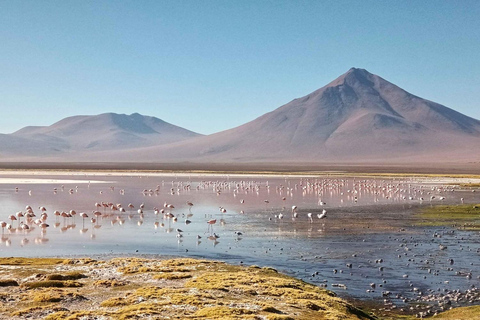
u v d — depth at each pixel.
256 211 86.00
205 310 28.62
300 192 127.12
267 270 42.59
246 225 69.88
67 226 68.88
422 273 43.78
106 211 84.38
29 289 35.38
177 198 109.50
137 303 31.02
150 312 28.12
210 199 107.56
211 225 69.69
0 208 87.50
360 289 39.06
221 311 28.31
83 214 72.38
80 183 150.00
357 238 59.75
